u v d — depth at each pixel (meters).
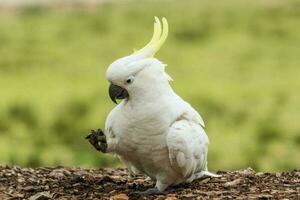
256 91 22.11
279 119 18.70
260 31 33.97
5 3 42.72
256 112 19.48
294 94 21.59
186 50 30.38
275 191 7.54
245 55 29.06
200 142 7.30
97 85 23.58
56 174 8.69
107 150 7.21
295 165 14.30
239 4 41.22
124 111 7.09
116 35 33.66
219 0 43.34
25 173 8.72
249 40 31.97
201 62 27.78
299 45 30.73
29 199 7.52
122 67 6.90
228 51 30.02
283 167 14.17
